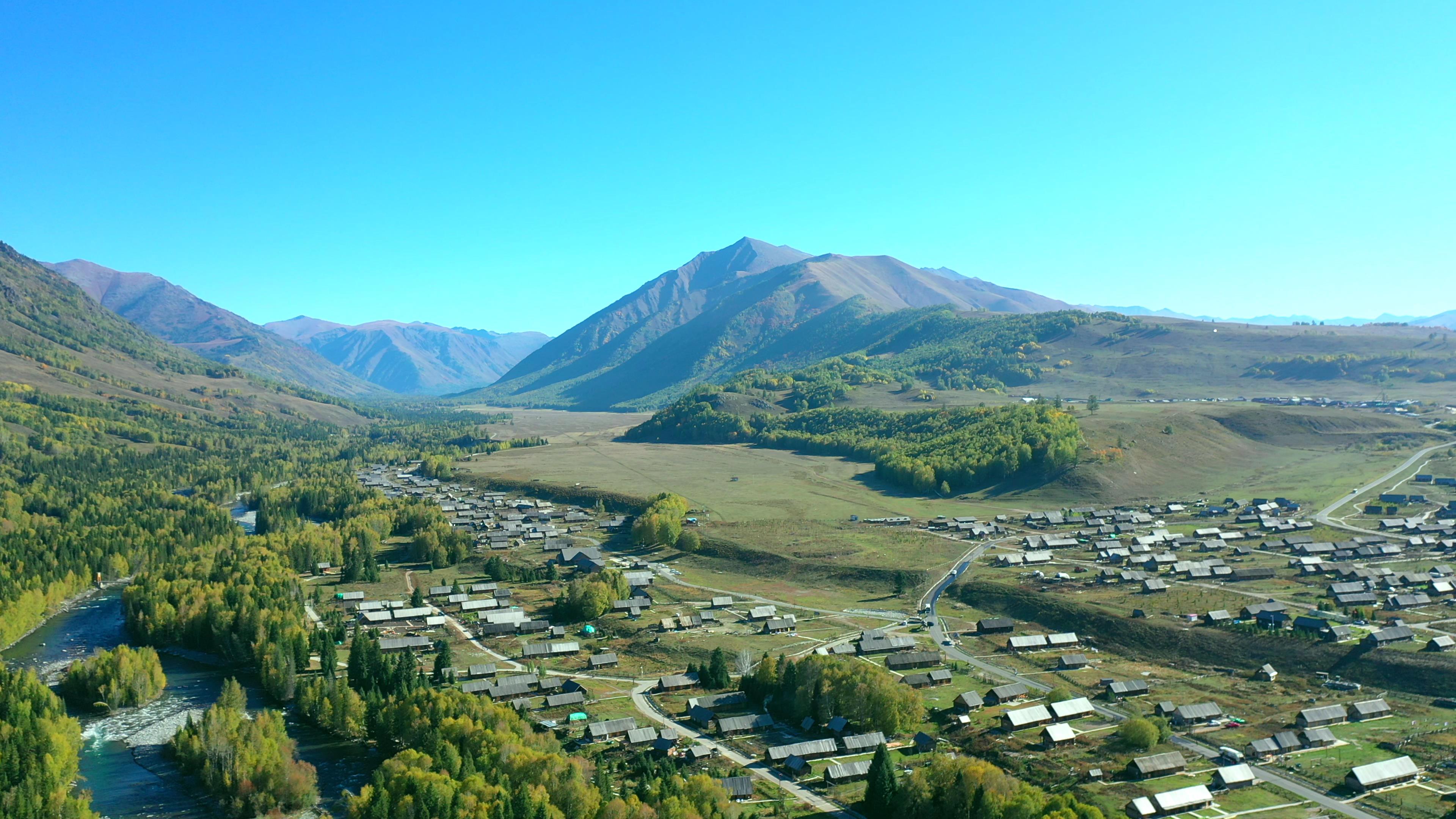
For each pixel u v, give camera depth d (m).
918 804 134.75
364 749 173.88
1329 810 135.25
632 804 133.00
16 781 150.12
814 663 180.50
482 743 154.50
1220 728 166.75
